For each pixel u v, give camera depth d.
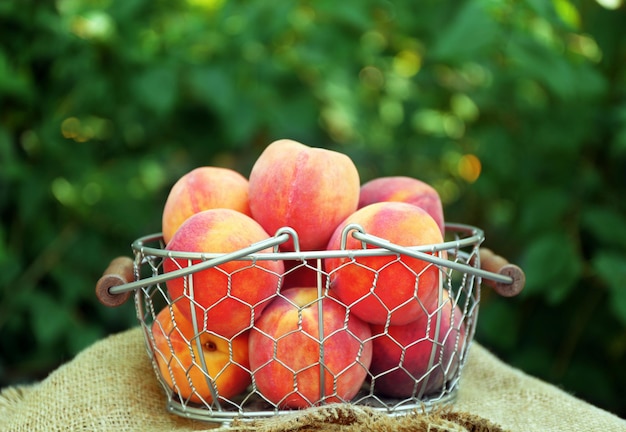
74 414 0.74
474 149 1.26
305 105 1.26
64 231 1.17
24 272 1.16
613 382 1.19
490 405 0.77
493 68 1.15
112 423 0.73
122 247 1.21
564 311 1.17
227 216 0.72
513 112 1.17
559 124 1.12
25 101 1.11
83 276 1.17
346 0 1.20
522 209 1.14
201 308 0.70
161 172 1.29
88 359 0.79
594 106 1.12
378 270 0.70
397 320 0.72
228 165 1.35
